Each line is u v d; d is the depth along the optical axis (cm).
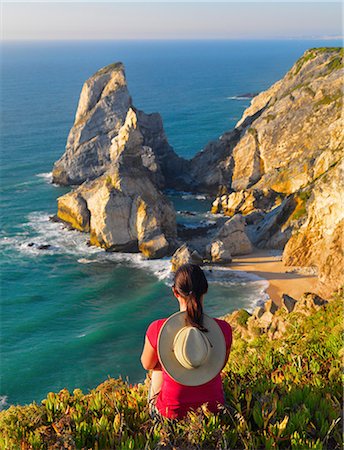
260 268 7244
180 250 7356
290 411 657
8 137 17388
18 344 5328
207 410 579
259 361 882
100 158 11969
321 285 2681
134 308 6144
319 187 7044
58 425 640
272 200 9950
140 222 7850
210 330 576
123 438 601
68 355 5112
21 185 11712
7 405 4341
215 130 19288
